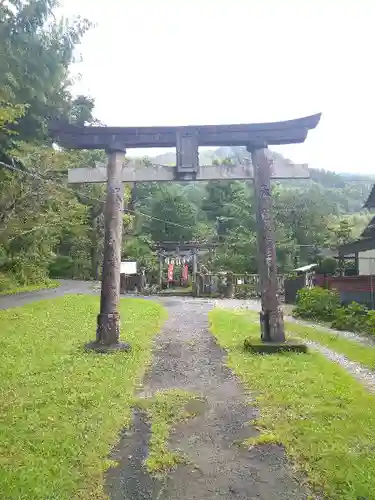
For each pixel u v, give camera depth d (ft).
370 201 76.18
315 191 135.64
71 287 91.66
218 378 23.59
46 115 72.08
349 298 59.77
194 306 69.62
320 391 20.35
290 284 83.05
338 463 13.21
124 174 32.76
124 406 18.72
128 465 13.67
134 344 31.60
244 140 32.58
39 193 69.21
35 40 64.59
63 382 21.34
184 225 137.28
